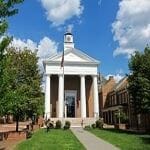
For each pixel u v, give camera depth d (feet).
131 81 139.03
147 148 77.77
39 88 120.37
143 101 126.82
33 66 120.47
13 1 46.70
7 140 95.81
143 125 177.27
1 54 51.01
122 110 205.77
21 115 112.98
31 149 75.92
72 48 239.09
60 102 225.35
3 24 47.80
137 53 141.90
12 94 54.39
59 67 231.09
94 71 235.61
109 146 83.87
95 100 233.96
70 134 132.05
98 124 188.34
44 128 176.96
